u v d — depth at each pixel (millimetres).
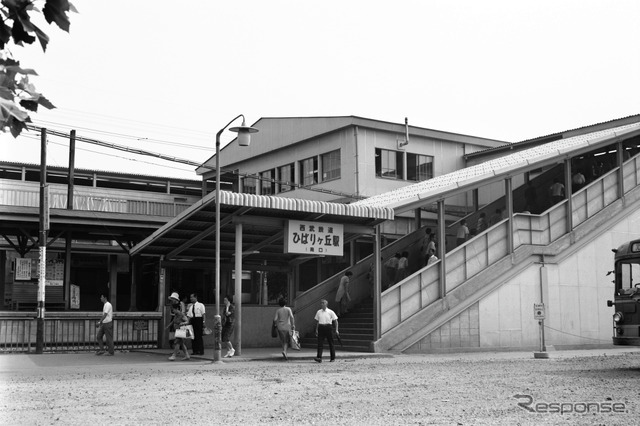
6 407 10469
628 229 30109
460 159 40688
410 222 38094
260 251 26516
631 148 35188
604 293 28875
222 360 20094
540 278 27266
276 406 10602
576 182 32594
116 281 38938
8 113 2209
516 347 26125
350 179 36688
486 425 8805
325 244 22609
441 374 16016
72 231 32969
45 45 2473
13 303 35688
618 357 22234
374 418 9383
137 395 11938
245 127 19797
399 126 38094
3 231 33562
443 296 24797
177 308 22953
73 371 16484
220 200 19875
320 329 20094
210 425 8852
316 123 38938
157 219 33281
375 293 23438
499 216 30453
